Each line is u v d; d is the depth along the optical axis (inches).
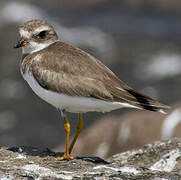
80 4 1359.5
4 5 1298.0
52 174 361.4
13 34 1160.8
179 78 990.4
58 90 392.5
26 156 401.4
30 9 1304.1
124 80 988.6
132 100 384.5
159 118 619.2
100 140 623.8
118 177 364.2
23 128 849.5
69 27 1230.3
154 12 1326.3
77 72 392.8
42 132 840.9
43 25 427.2
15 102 913.5
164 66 1039.0
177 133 598.2
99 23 1270.9
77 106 395.9
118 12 1334.9
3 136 827.4
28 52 426.6
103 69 401.1
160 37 1200.2
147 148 453.4
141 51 1115.9
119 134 617.9
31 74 405.4
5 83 963.3
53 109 901.8
